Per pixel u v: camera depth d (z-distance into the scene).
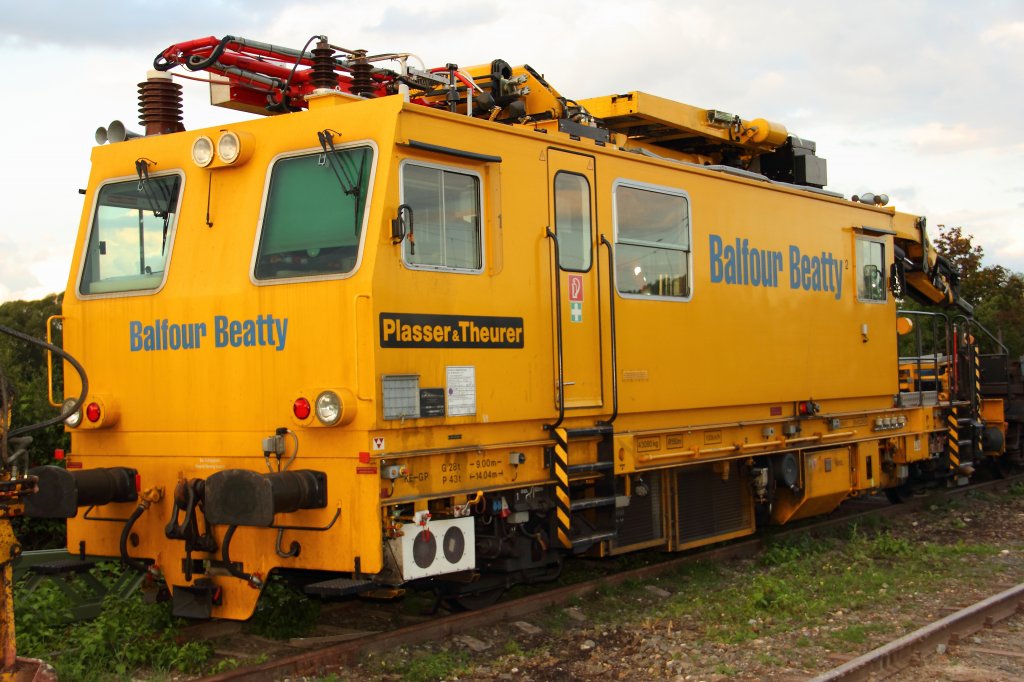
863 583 9.14
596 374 8.32
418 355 6.86
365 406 6.51
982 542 11.42
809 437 11.07
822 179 12.30
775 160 12.18
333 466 6.66
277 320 6.95
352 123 6.93
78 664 6.45
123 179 7.90
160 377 7.49
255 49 8.30
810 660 6.83
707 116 11.27
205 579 7.12
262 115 8.88
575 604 8.47
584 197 8.38
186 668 6.63
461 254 7.29
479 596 8.12
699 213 9.66
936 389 14.04
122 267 7.82
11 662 5.39
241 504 6.41
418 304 6.88
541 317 7.84
